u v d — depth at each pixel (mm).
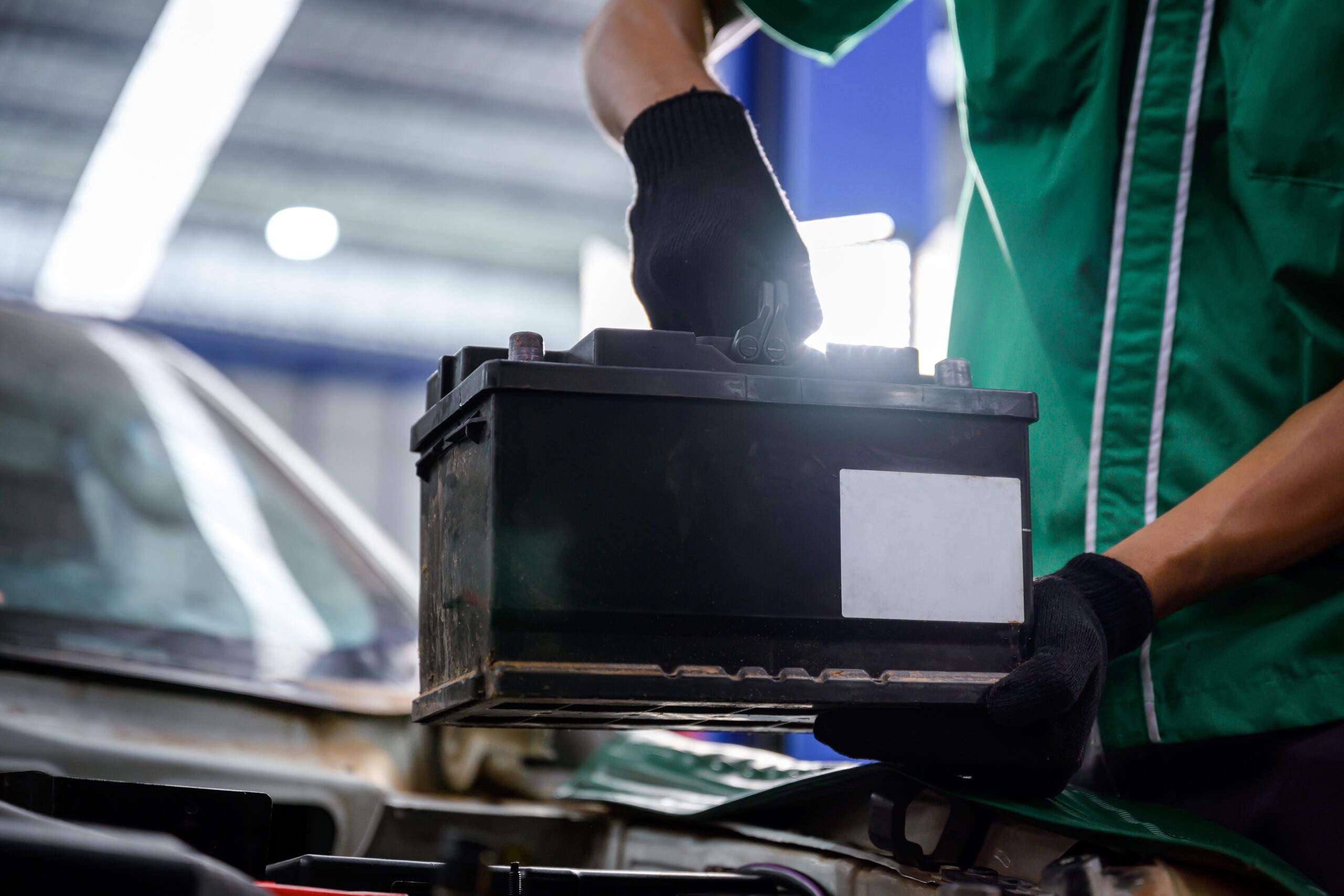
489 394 642
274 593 1687
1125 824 722
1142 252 876
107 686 1222
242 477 1967
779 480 669
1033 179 923
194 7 7988
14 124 9109
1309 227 810
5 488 1743
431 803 1211
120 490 1836
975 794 727
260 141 9789
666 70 945
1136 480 861
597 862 1123
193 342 10445
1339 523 776
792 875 809
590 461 645
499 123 9773
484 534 641
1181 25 882
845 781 812
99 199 9766
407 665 1591
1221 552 766
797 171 4324
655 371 655
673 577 646
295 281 10805
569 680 623
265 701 1281
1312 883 748
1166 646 835
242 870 668
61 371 2035
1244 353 841
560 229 11102
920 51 4453
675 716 707
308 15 8547
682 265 771
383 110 9562
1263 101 824
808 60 4352
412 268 11211
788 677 652
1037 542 919
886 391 688
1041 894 673
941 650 684
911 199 4359
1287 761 777
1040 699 658
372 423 11477
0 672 1188
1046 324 907
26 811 561
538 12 8672
